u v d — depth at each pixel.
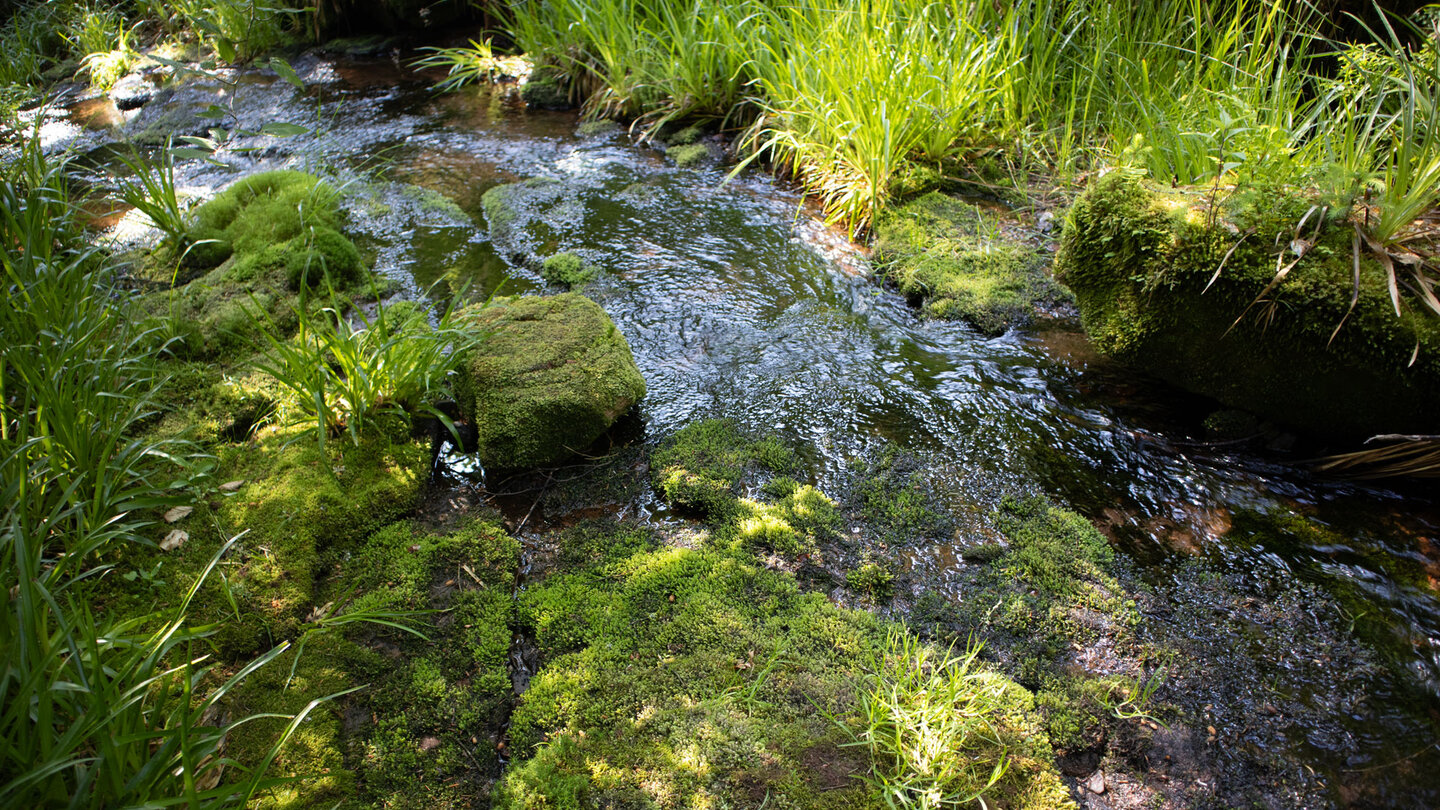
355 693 2.10
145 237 4.18
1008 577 2.41
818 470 2.81
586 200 4.57
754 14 4.90
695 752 1.93
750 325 3.56
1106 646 2.22
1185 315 2.78
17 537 1.70
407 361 2.91
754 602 2.33
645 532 2.59
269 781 1.71
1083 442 2.91
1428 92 2.77
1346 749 1.99
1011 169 4.39
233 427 2.95
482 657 2.19
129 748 1.69
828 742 1.96
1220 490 2.71
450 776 1.93
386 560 2.48
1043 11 4.43
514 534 2.61
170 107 5.90
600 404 2.83
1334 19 4.08
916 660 2.13
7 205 3.24
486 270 3.96
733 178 4.80
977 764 1.92
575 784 1.86
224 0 6.58
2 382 2.39
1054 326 3.48
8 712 1.57
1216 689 2.12
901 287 3.77
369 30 6.97
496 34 6.86
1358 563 2.44
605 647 2.21
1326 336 2.55
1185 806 1.88
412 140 5.36
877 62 4.16
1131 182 2.86
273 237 3.97
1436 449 2.52
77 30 6.80
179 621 1.86
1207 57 3.88
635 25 5.55
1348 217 2.63
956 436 2.95
